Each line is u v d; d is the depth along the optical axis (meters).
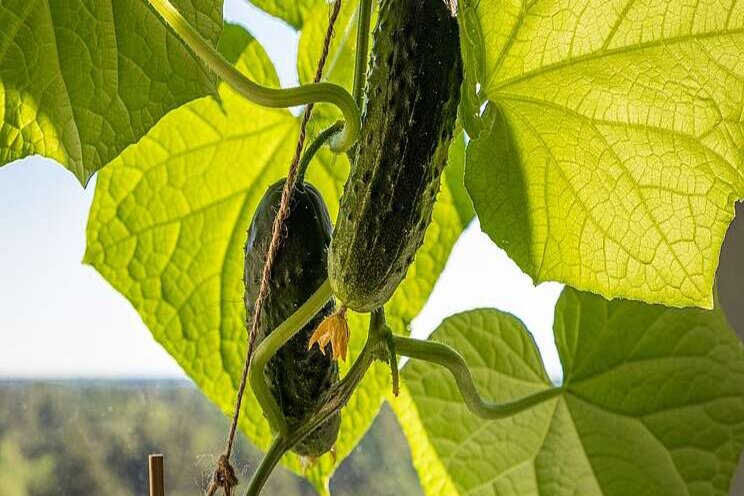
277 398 0.62
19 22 0.62
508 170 0.68
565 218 0.67
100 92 0.63
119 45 0.63
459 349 0.82
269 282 0.62
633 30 0.63
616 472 0.81
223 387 0.77
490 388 0.82
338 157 0.78
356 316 0.77
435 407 0.82
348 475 0.90
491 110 0.67
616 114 0.65
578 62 0.65
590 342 0.81
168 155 0.77
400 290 0.78
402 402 0.82
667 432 0.81
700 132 0.64
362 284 0.57
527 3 0.64
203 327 0.77
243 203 0.78
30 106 0.63
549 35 0.65
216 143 0.78
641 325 0.80
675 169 0.65
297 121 0.78
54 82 0.63
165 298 0.77
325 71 0.78
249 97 0.58
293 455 0.76
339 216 0.58
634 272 0.67
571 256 0.68
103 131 0.63
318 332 0.59
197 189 0.77
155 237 0.77
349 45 0.77
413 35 0.57
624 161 0.66
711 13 0.62
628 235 0.66
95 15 0.63
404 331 0.78
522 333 0.82
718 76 0.63
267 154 0.79
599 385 0.81
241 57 0.77
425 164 0.57
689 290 0.66
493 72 0.66
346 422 0.77
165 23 0.62
